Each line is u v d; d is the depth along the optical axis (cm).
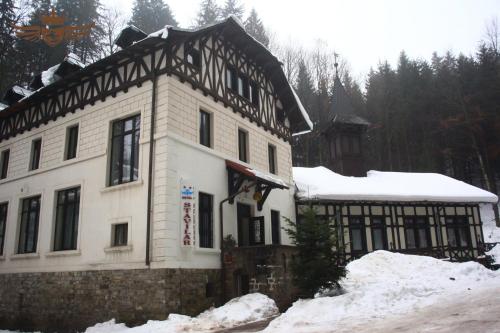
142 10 3328
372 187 2152
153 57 1258
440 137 3816
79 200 1355
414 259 1594
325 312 934
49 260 1362
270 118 1812
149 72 1255
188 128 1266
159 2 3416
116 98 1323
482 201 2253
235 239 1384
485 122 3416
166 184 1134
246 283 1289
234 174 1416
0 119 1773
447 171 3888
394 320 804
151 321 1041
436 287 1143
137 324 1095
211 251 1260
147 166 1182
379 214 2109
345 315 901
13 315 1425
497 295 949
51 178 1450
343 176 2358
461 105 3569
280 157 1862
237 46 1612
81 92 1441
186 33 1266
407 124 3988
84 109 1412
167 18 3362
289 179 1906
